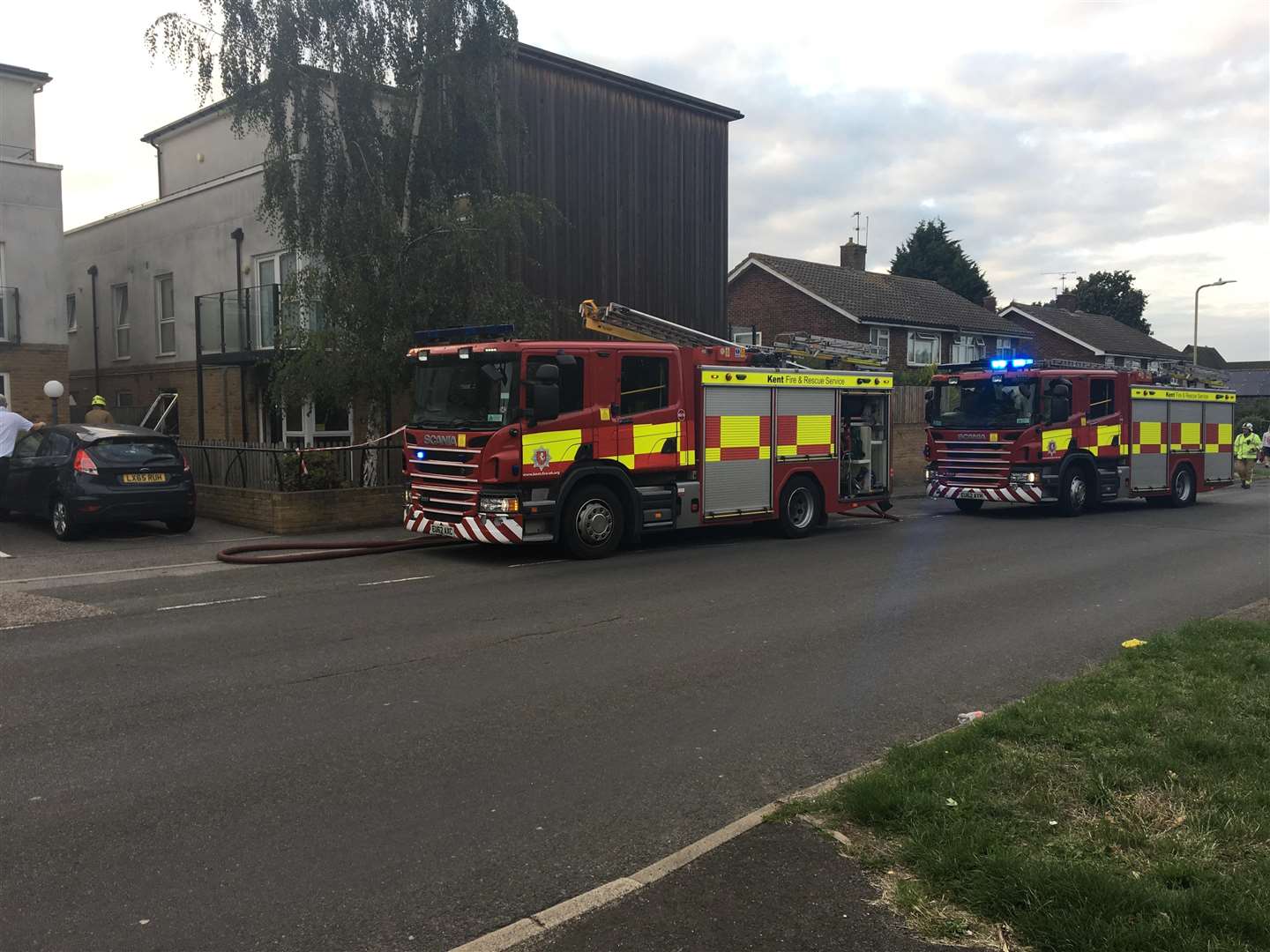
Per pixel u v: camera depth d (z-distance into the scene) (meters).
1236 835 3.69
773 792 4.49
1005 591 9.77
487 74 14.99
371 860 3.76
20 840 3.91
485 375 11.05
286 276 18.81
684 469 12.50
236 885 3.55
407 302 13.83
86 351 24.84
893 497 21.28
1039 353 49.16
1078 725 4.92
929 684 6.34
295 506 13.39
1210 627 7.27
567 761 4.87
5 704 5.68
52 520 12.95
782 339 14.77
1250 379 65.25
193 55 13.48
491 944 3.08
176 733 5.22
